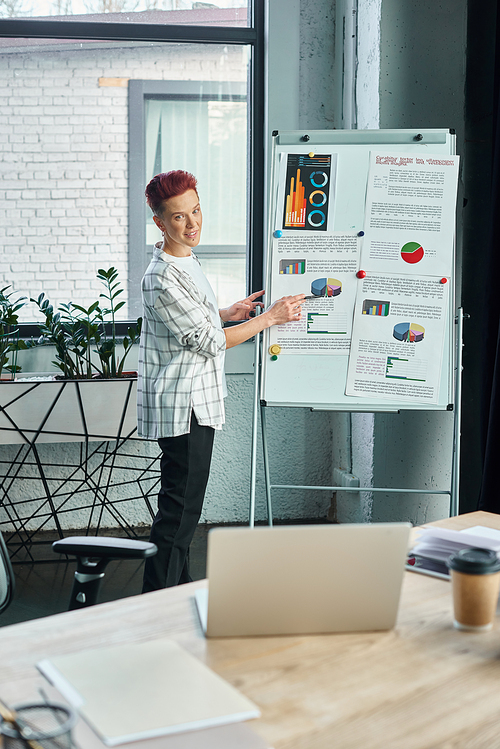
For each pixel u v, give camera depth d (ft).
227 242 11.47
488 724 2.43
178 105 11.13
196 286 7.68
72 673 2.70
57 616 3.31
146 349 7.67
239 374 11.24
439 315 8.14
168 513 7.59
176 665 2.78
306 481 11.73
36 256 11.04
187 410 7.42
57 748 1.93
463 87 10.07
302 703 2.55
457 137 10.09
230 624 3.07
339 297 8.21
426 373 8.13
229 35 10.95
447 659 2.91
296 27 10.95
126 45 10.89
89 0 10.69
